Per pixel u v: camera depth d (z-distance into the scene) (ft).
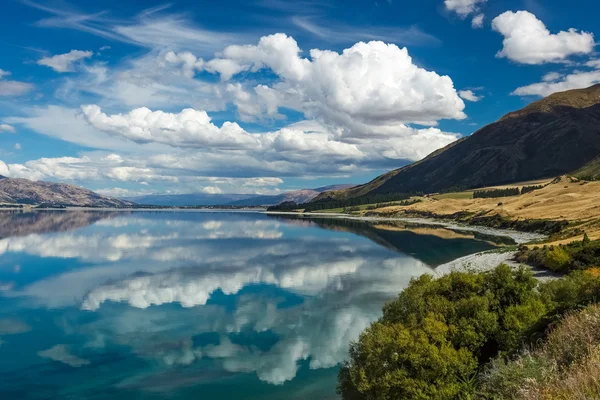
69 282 255.29
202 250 408.67
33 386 118.11
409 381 79.36
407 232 611.47
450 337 91.50
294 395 112.06
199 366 130.72
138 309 194.18
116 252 393.70
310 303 202.80
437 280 121.60
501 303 104.73
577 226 408.67
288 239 520.42
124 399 110.83
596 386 30.17
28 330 164.55
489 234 551.18
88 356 138.62
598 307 55.01
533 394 35.73
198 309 193.47
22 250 407.44
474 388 75.36
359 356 98.27
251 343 150.20
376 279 261.24
